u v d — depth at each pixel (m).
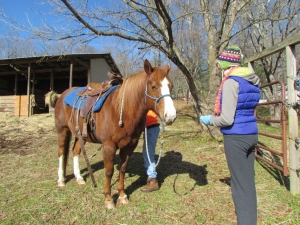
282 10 8.59
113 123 2.57
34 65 12.51
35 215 2.57
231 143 1.94
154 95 2.32
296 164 2.96
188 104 18.81
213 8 6.09
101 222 2.45
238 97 1.88
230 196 2.99
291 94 2.99
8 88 15.78
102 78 13.30
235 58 2.02
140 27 4.97
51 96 3.96
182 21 6.88
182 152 5.07
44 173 3.85
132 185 3.38
